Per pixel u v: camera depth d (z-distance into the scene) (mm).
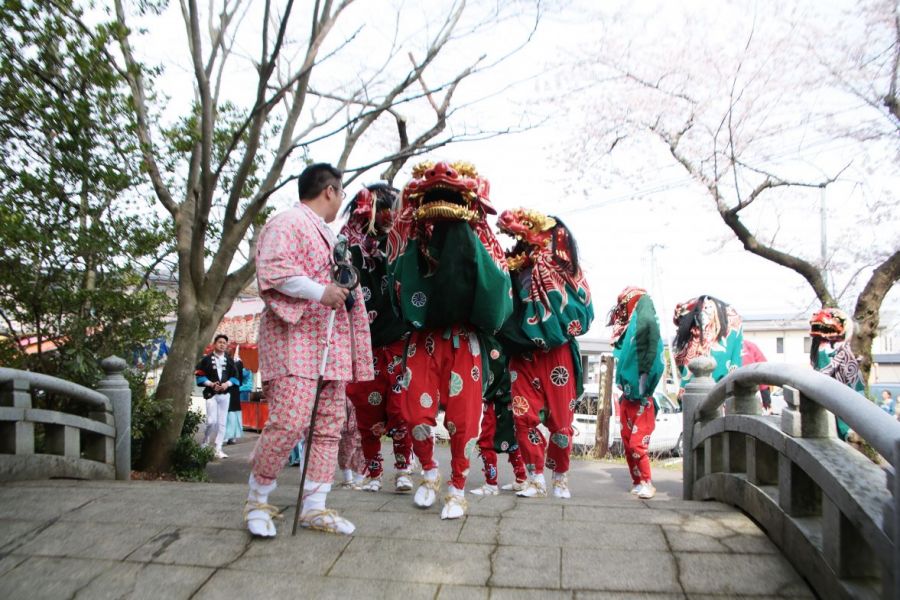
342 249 3664
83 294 7332
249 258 9305
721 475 4422
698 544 3395
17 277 7070
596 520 3783
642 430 6324
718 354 7152
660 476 8844
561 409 5336
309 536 3486
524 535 3525
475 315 3922
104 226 7699
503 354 5410
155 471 8227
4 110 7086
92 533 3553
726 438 4477
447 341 4109
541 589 2920
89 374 7344
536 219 5082
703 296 7465
